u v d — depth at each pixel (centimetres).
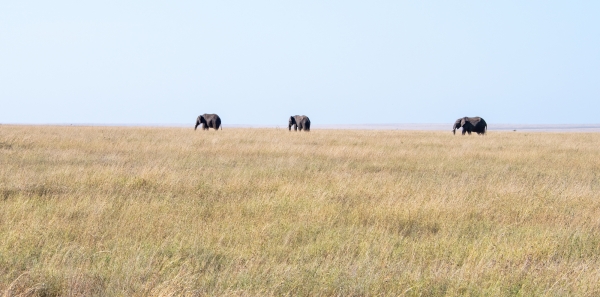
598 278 2452
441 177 5778
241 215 3591
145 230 3088
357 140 11131
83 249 2688
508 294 2298
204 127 18062
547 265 2669
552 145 10669
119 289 2192
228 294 2136
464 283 2345
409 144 10325
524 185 5066
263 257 2634
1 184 4378
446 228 3388
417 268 2505
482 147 9881
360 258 2684
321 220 3444
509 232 3325
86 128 16175
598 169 6988
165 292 2100
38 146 8075
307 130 18188
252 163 6631
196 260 2570
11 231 2895
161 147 8294
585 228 3447
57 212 3438
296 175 5475
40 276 2280
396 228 3372
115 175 4969
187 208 3709
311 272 2417
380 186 4909
